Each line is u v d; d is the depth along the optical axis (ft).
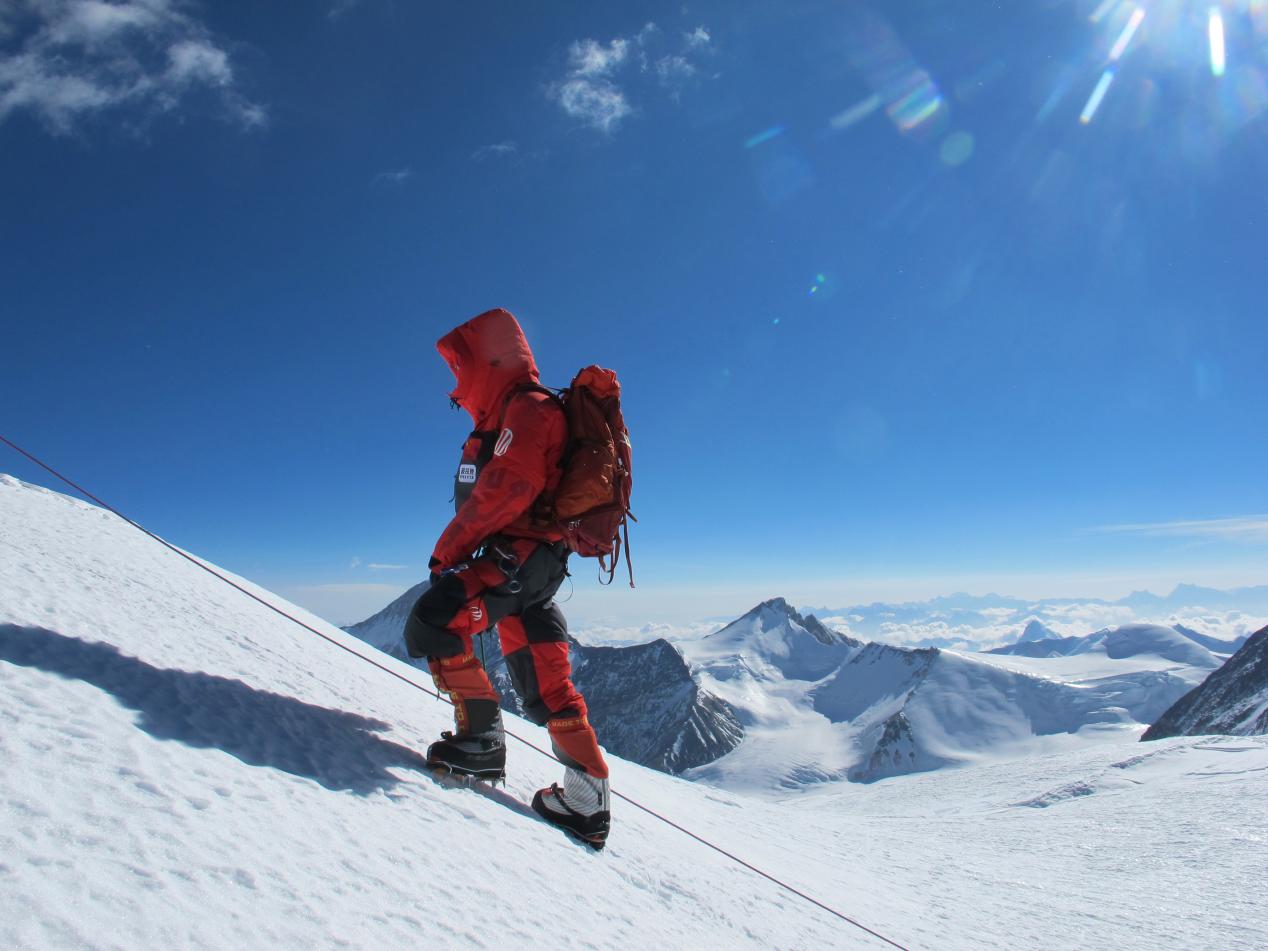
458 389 12.39
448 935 6.49
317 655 15.71
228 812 6.63
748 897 14.39
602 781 11.84
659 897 11.34
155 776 6.64
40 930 4.13
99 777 6.18
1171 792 110.11
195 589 16.65
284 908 5.62
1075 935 27.02
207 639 12.25
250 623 15.51
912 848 48.75
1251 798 88.38
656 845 14.67
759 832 31.22
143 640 10.34
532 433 10.96
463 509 10.89
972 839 72.84
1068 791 151.94
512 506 10.75
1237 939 29.55
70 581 11.97
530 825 10.89
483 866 8.47
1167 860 54.44
